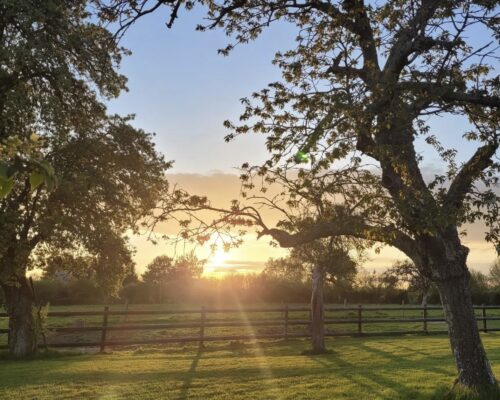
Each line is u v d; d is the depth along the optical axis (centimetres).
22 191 1550
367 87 682
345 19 813
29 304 1673
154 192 1775
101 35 1131
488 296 4712
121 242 1841
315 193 665
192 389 917
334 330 2409
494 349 1459
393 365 1192
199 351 1677
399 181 711
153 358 1452
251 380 998
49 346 1738
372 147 670
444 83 720
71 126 1653
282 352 1605
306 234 732
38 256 1764
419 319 2192
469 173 732
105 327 1780
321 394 852
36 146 235
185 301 4925
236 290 4866
